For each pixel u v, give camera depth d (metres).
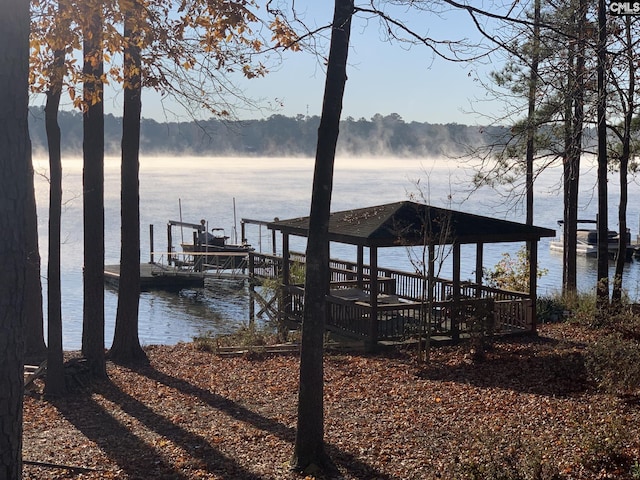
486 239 16.97
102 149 14.95
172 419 12.22
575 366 13.51
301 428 9.45
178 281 37.84
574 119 17.06
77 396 13.85
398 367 15.09
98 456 10.36
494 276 22.67
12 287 4.71
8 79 4.66
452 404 12.23
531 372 13.84
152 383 14.88
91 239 15.00
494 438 9.07
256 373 15.58
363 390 13.48
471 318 15.87
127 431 11.59
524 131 18.47
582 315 19.17
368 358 16.16
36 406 13.21
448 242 16.19
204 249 42.19
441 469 9.17
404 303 18.56
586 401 11.53
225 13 10.91
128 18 11.11
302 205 87.88
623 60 13.88
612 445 8.94
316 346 9.31
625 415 10.48
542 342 16.97
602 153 18.27
